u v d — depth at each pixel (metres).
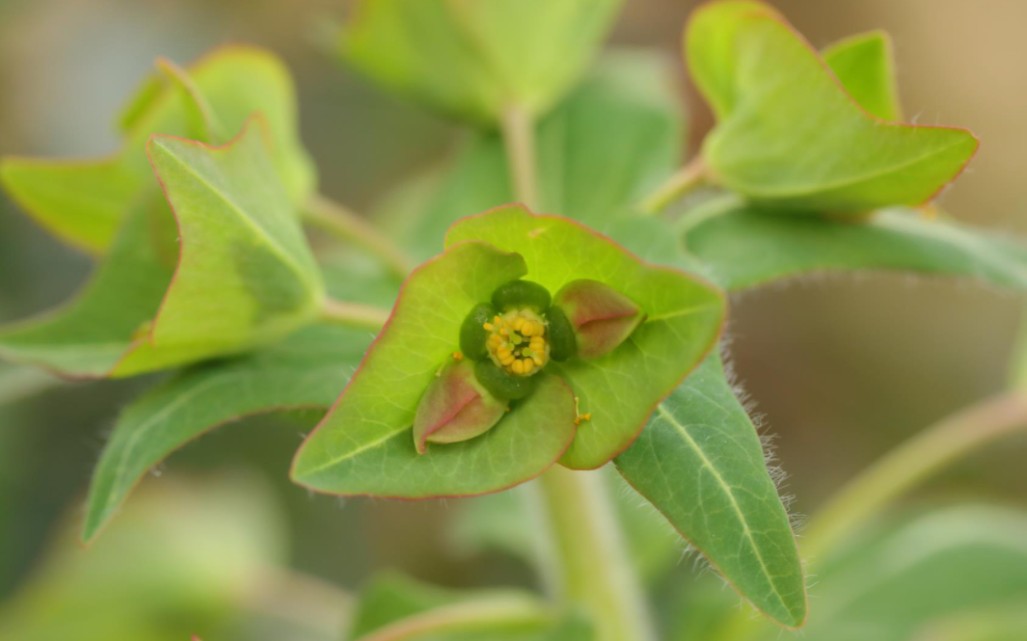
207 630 0.26
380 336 0.17
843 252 0.20
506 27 0.22
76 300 0.20
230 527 0.26
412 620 0.20
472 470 0.17
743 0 0.19
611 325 0.17
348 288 0.21
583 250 0.17
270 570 0.26
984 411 0.22
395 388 0.17
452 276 0.17
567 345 0.17
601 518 0.21
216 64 0.20
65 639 0.25
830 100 0.19
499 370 0.17
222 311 0.19
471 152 0.23
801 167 0.19
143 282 0.20
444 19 0.22
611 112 0.23
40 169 0.20
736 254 0.20
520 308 0.17
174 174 0.18
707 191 0.21
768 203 0.20
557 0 0.22
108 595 0.25
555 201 0.22
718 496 0.17
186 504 0.26
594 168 0.22
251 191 0.18
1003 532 0.25
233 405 0.19
